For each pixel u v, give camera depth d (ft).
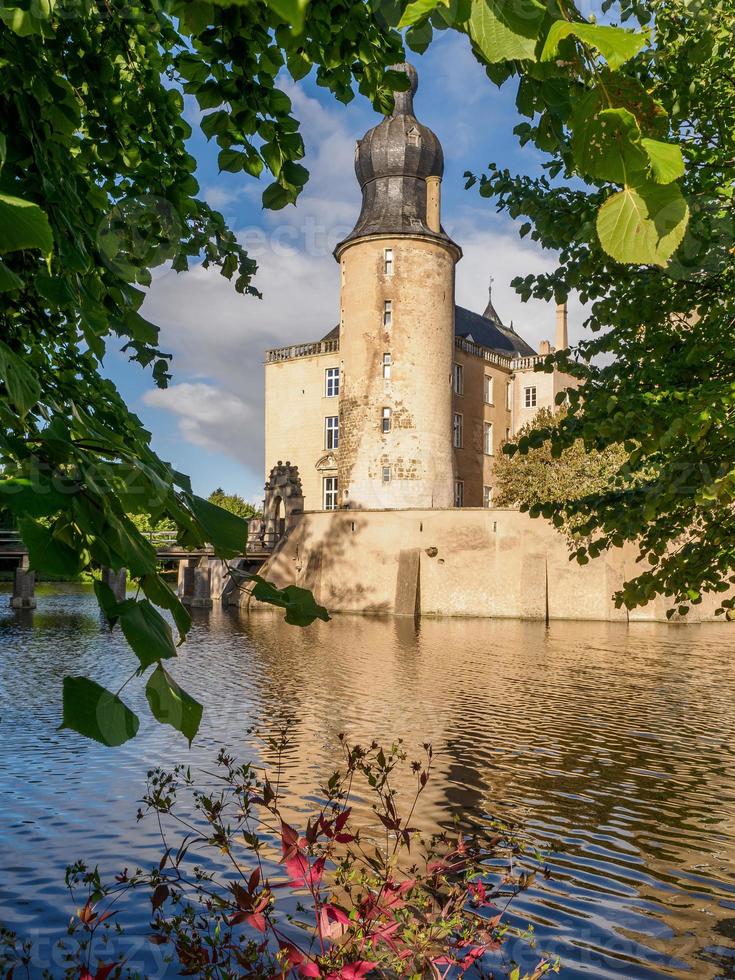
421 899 13.19
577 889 24.62
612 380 21.53
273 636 102.63
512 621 129.59
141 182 10.37
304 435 181.68
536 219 19.06
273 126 8.58
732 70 17.04
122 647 87.45
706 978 19.31
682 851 27.99
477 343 191.62
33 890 23.62
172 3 5.77
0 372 4.30
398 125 156.04
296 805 31.94
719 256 12.75
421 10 2.84
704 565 19.75
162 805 14.76
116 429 7.54
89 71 8.82
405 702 55.16
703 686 62.23
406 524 143.33
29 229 3.42
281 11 2.44
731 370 18.94
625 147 2.81
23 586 147.64
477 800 33.42
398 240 150.92
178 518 5.45
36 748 41.63
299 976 11.96
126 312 8.95
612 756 40.68
